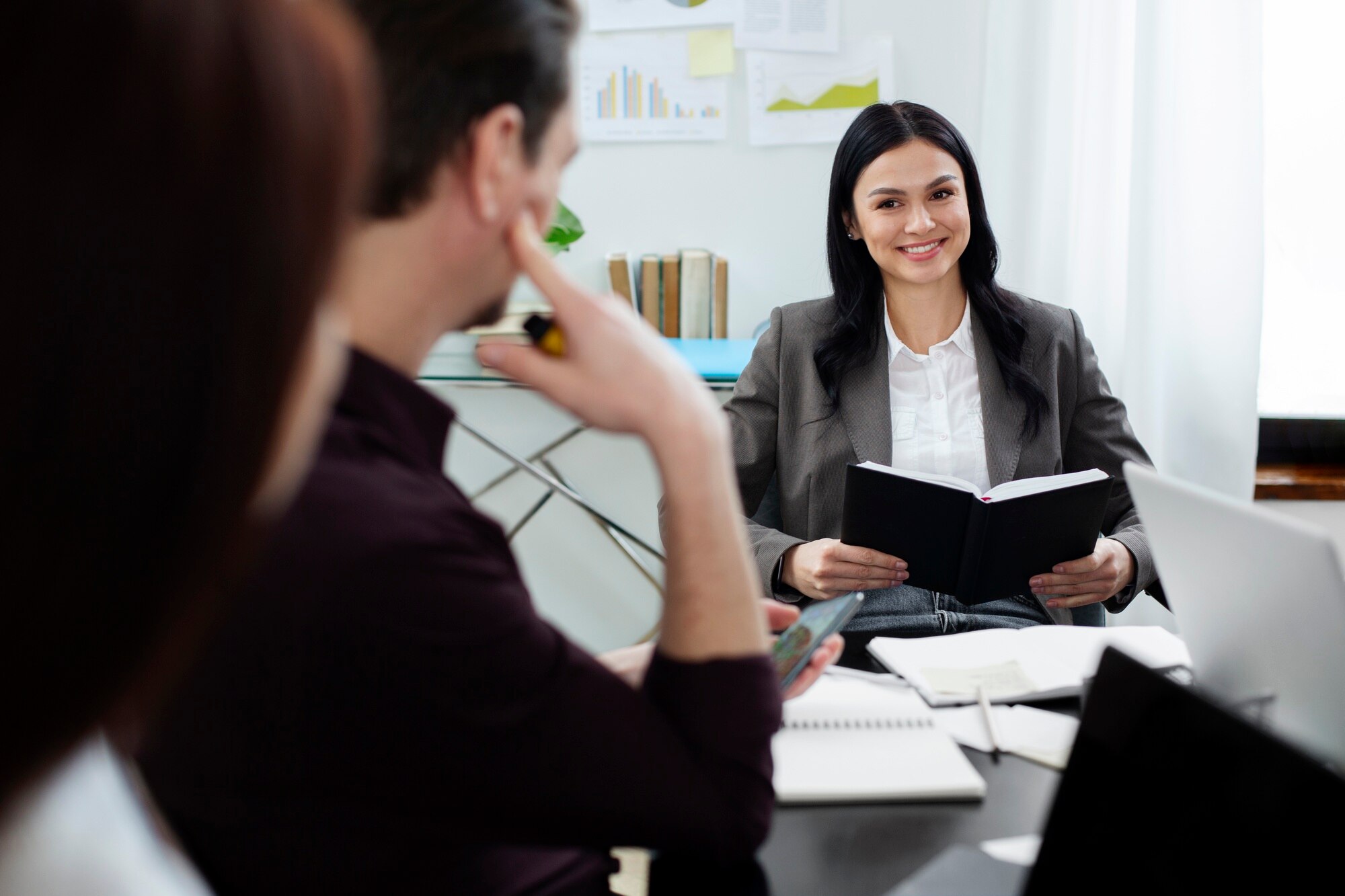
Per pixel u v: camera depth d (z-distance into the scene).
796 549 1.67
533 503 2.86
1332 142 2.50
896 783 0.94
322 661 0.56
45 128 0.18
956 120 2.61
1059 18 2.36
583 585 2.90
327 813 0.61
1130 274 2.39
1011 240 2.46
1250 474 2.40
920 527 1.49
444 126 0.61
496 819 0.62
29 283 0.18
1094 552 1.54
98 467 0.19
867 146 1.77
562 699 0.62
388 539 0.57
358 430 0.62
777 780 0.94
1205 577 1.02
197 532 0.20
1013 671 1.20
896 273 1.77
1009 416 1.82
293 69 0.20
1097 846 0.69
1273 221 2.57
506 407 2.80
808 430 1.85
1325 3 2.45
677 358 0.71
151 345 0.19
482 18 0.62
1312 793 0.58
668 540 0.70
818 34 2.57
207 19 0.19
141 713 0.22
